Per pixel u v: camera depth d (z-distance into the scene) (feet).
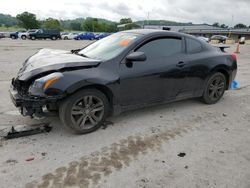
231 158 9.95
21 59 36.68
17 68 28.12
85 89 10.95
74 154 9.88
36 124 12.28
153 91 13.08
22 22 313.73
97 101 11.50
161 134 11.83
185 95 14.73
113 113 12.16
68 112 10.76
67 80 10.29
